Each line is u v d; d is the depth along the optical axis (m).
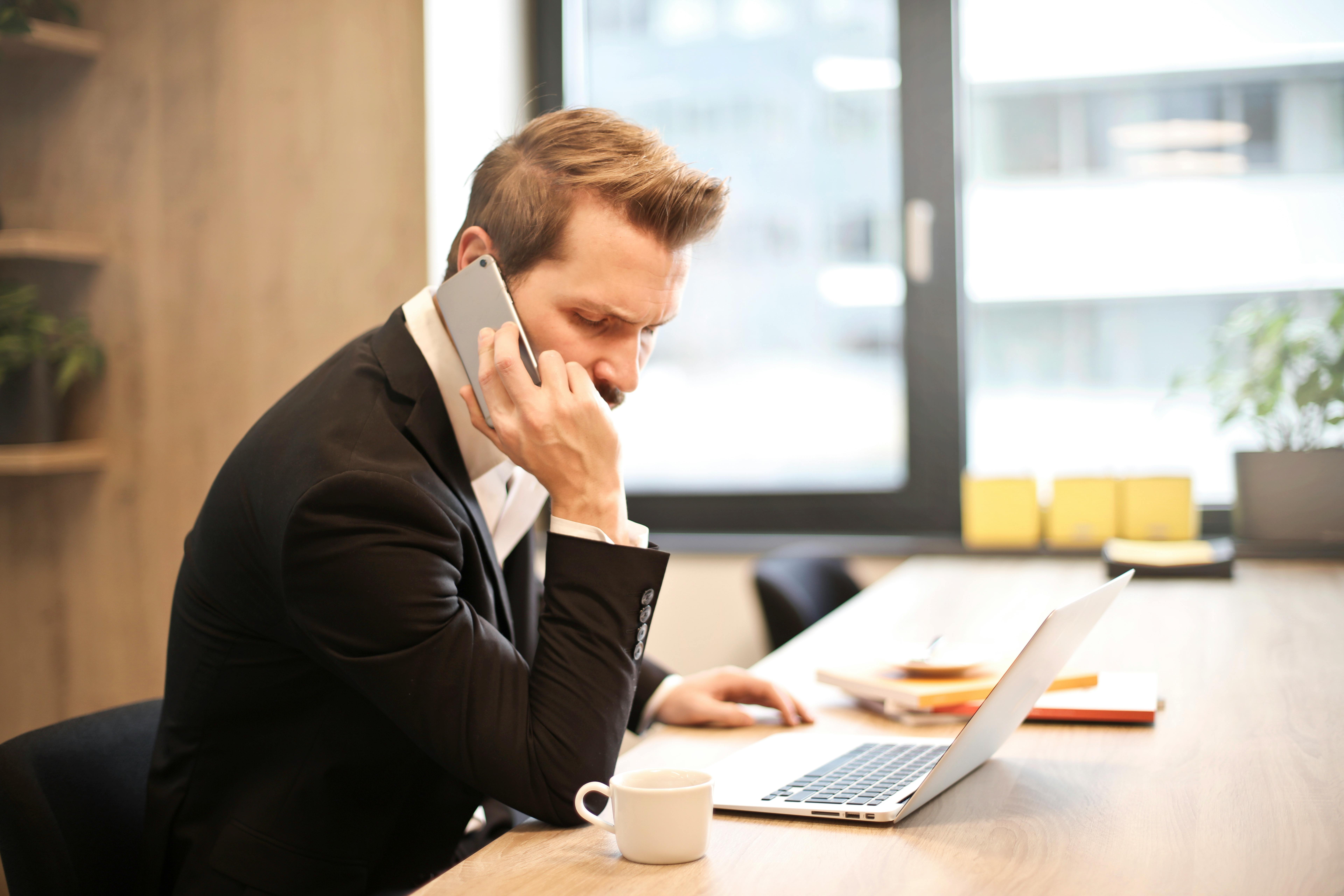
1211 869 0.75
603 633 0.93
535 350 1.04
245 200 2.55
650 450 2.97
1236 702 1.22
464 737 0.89
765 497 2.88
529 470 0.98
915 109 2.74
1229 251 2.64
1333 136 2.59
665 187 0.99
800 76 2.84
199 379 2.60
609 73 2.95
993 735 0.96
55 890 1.03
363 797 1.05
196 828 1.06
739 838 0.83
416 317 1.07
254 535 0.99
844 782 0.94
